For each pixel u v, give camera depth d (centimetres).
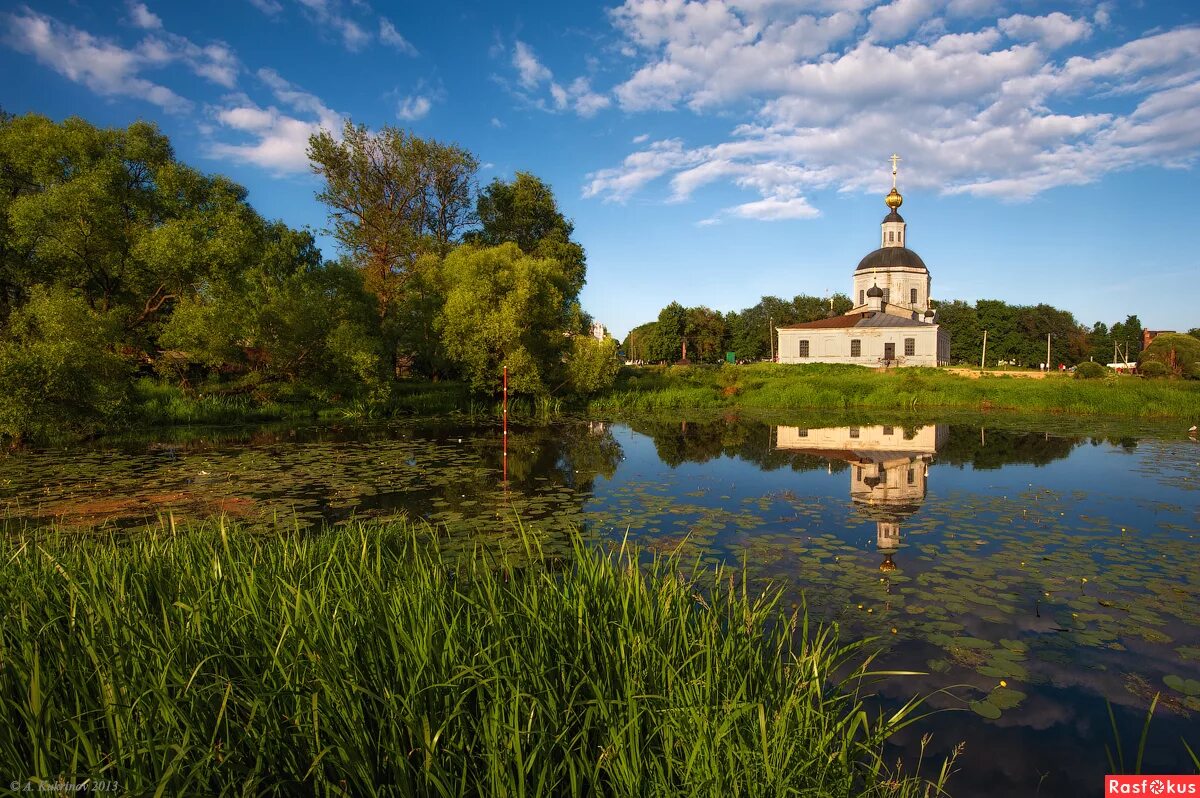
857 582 539
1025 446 1399
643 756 245
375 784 232
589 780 237
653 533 683
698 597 392
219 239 1673
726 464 1159
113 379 1401
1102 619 471
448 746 240
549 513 768
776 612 477
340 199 2959
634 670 279
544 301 2088
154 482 929
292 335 1738
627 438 1525
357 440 1416
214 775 227
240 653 286
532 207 3691
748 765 231
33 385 1220
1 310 1692
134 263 1689
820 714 271
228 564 392
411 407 2075
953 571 571
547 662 285
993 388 2427
